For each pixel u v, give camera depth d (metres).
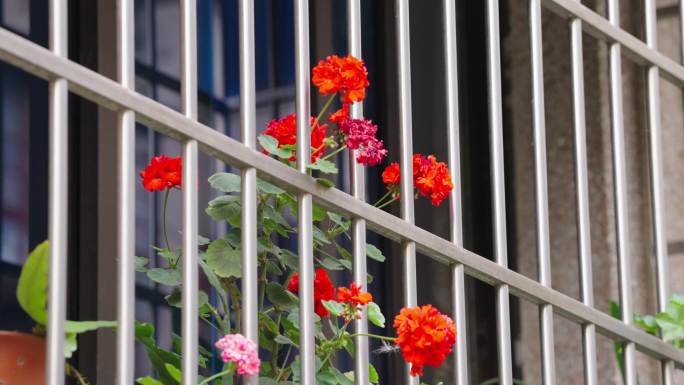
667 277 3.03
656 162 3.07
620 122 2.98
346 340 2.40
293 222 3.61
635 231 3.69
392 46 3.94
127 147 1.99
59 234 1.87
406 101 2.49
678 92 3.69
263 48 3.72
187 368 2.04
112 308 3.22
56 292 1.85
